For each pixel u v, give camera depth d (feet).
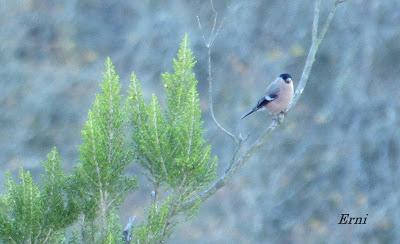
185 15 67.00
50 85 64.69
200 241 60.39
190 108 21.06
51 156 21.30
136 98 21.59
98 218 21.44
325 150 64.64
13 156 62.08
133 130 21.50
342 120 65.00
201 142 21.04
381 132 64.59
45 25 67.92
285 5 67.10
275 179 63.05
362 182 64.23
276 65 65.77
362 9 65.82
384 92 65.41
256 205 62.34
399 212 63.21
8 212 21.12
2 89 64.03
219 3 67.31
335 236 62.95
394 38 65.87
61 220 21.13
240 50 66.28
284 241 63.16
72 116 64.44
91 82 65.51
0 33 66.03
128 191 21.52
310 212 63.87
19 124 63.46
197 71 65.82
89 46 68.74
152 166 21.22
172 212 21.20
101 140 20.89
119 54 66.69
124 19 70.18
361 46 65.57
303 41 67.00
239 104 64.23
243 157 23.65
